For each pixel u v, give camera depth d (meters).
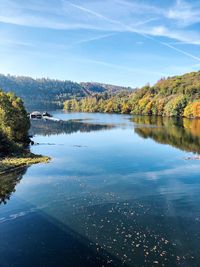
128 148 73.69
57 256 25.19
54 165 54.84
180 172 50.31
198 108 171.62
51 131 112.69
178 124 135.00
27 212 33.75
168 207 34.97
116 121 158.38
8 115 73.88
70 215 32.91
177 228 29.78
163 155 64.62
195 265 23.78
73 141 86.56
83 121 159.12
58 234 28.75
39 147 75.56
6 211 34.09
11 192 40.16
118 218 32.06
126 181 45.00
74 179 45.94
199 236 28.16
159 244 26.81
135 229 29.62
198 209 34.34
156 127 123.19
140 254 25.30
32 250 26.11
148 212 33.59
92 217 32.38
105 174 48.88
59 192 40.06
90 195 38.97
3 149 61.53
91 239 27.75
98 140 88.31
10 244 27.09
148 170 51.59
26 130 80.94
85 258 24.83
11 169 51.56
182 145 77.56
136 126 128.75
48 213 33.47
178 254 25.30
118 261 24.39
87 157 62.44
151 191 40.56
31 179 46.00
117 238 27.89
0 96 74.69
